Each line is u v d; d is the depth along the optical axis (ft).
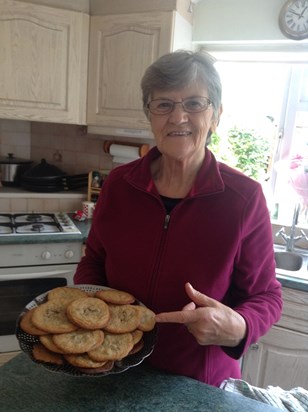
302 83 6.39
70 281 6.00
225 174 2.80
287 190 6.71
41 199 6.98
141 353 2.14
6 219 6.38
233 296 2.88
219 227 2.63
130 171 2.99
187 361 2.69
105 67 5.96
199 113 2.56
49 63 5.87
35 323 2.16
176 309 2.70
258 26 5.78
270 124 6.71
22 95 5.86
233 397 2.27
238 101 6.81
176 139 2.60
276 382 5.11
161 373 2.48
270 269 2.78
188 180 2.84
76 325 2.17
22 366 2.39
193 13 6.09
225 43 6.14
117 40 5.77
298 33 5.48
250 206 2.65
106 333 2.20
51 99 6.02
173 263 2.68
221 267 2.62
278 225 6.64
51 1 5.70
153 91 2.61
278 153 6.71
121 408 2.09
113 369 1.99
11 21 5.55
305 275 5.01
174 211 2.72
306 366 4.92
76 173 7.76
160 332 2.69
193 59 2.52
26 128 7.86
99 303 2.39
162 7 5.38
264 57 6.30
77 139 7.57
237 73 6.69
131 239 2.83
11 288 5.75
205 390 2.32
